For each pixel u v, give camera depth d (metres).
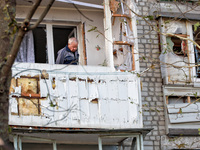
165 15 18.03
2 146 7.43
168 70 17.77
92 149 15.96
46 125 14.12
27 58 16.31
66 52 15.73
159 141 17.27
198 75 18.19
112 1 15.91
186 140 17.44
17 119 13.80
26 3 16.50
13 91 13.88
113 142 16.22
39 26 16.94
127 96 15.16
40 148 15.15
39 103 14.17
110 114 14.89
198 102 17.88
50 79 14.47
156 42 18.09
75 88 14.70
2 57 9.15
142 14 18.12
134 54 15.78
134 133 14.92
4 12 9.41
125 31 15.90
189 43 18.31
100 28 17.45
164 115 17.55
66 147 15.61
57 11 17.11
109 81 15.10
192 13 18.50
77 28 17.38
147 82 17.66
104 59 17.25
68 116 14.43
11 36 9.32
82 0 16.39
